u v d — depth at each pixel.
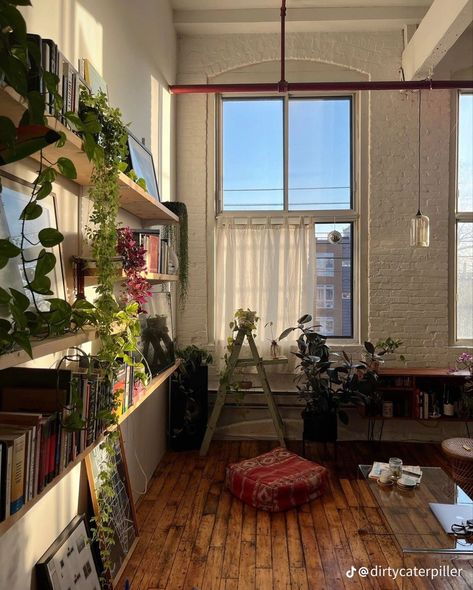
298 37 4.70
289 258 4.68
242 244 4.68
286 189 4.79
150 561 2.53
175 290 4.59
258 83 4.66
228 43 4.73
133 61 3.16
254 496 3.12
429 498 2.48
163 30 4.11
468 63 4.56
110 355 1.84
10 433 1.32
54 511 1.95
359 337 4.71
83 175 2.01
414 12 4.43
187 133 4.72
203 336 4.74
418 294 4.64
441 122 4.61
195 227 4.75
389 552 2.60
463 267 4.70
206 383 4.35
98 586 2.12
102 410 1.85
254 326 4.24
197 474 3.73
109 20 2.66
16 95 1.23
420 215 4.15
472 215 4.66
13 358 1.24
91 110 1.81
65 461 1.59
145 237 2.58
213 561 2.53
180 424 4.25
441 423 4.59
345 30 4.66
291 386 4.65
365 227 4.69
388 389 4.22
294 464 3.47
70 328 1.68
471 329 4.71
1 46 1.05
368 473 2.79
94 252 1.87
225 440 4.61
